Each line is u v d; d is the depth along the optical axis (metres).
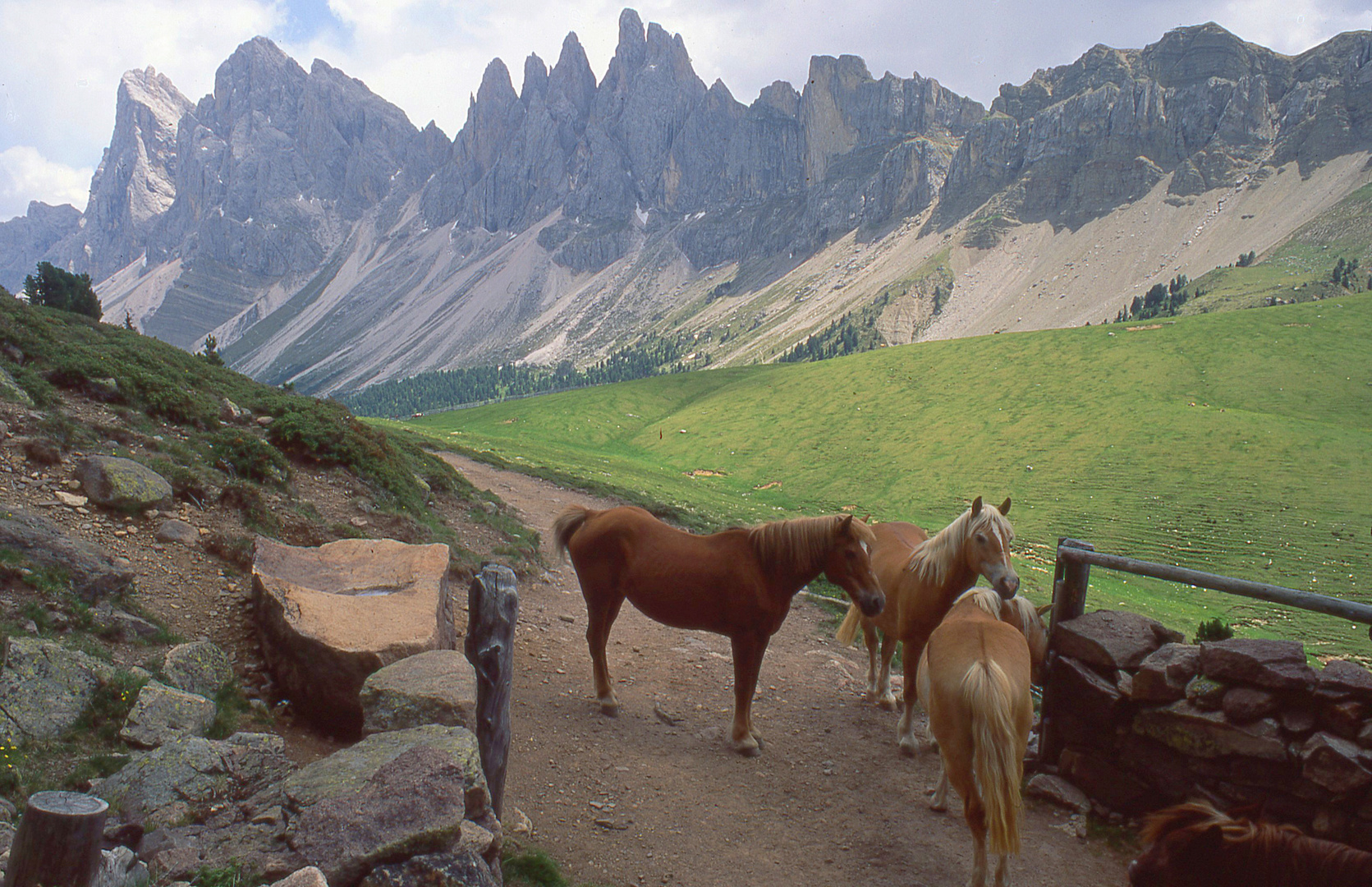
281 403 19.69
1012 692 5.94
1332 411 82.88
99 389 14.89
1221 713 6.86
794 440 97.06
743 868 6.64
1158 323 113.50
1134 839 7.22
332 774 5.05
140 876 4.52
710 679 11.15
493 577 6.31
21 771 5.56
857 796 8.01
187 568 9.75
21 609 7.31
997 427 90.12
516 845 6.44
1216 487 67.88
